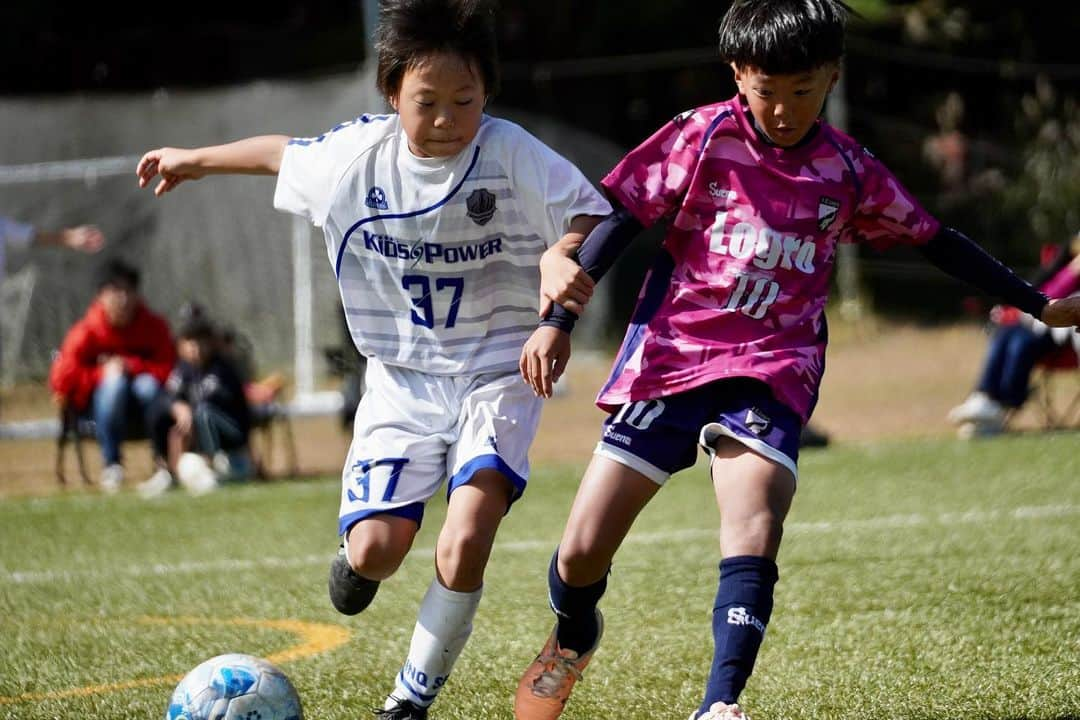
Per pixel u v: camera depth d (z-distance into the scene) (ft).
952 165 227.81
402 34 39.91
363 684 50.03
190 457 114.73
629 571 71.26
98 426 115.85
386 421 42.57
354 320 43.73
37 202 165.78
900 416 145.48
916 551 73.41
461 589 40.40
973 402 125.70
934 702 44.73
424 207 42.27
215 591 70.79
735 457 38.40
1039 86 229.86
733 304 39.19
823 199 39.22
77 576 77.25
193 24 234.38
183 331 115.44
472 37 40.09
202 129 169.68
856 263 211.00
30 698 49.19
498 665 52.24
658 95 241.96
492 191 42.16
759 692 47.01
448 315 43.06
